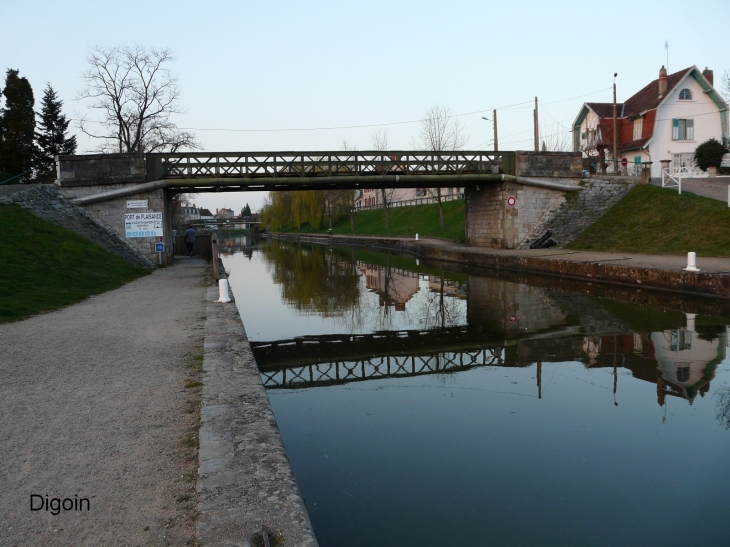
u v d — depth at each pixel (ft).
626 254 74.54
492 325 43.98
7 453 13.84
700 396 25.11
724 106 131.54
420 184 96.48
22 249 51.19
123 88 124.98
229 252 179.52
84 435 14.98
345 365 33.06
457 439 21.02
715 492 16.60
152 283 54.44
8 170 138.82
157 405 17.43
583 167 108.27
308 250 165.78
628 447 19.92
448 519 15.20
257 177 81.82
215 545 9.66
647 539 14.17
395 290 68.49
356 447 20.36
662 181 95.76
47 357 23.80
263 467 12.80
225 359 23.06
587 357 32.68
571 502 16.15
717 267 53.36
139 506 11.17
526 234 94.79
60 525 10.48
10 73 150.51
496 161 94.22
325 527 14.89
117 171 76.38
